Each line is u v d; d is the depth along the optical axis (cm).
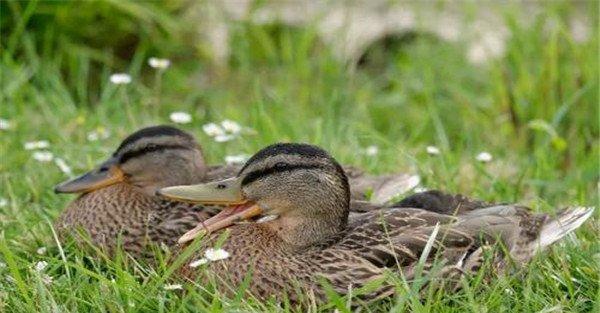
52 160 1320
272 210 1017
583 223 1120
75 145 1370
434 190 1105
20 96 1516
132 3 1730
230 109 1575
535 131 1591
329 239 1008
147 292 960
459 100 1692
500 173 1384
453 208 1076
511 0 1823
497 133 1616
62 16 1708
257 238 992
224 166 1209
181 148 1175
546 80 1616
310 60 1808
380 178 1200
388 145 1399
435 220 1018
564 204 1285
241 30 1828
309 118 1602
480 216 1030
